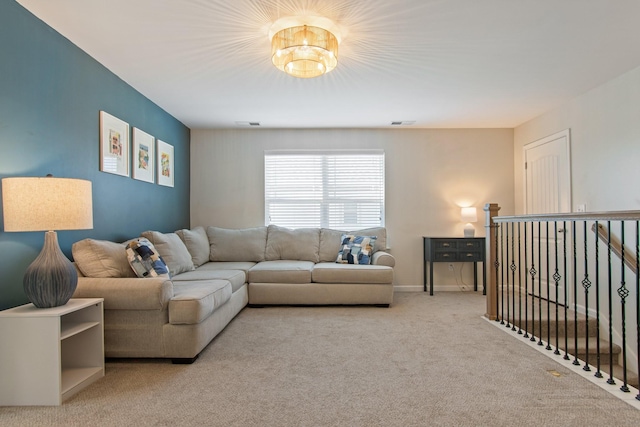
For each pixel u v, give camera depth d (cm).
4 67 205
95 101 287
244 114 435
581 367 234
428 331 311
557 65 299
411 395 197
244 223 504
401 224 504
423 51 273
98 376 220
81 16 225
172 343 242
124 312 244
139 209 357
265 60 287
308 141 505
